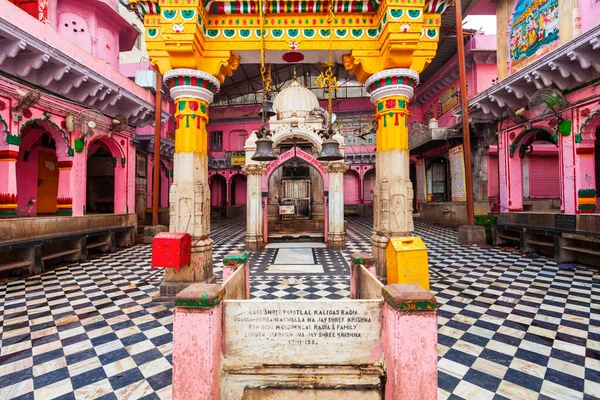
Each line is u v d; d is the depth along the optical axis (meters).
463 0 11.20
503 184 9.55
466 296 4.72
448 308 4.24
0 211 6.42
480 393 2.42
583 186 7.02
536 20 8.12
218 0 4.35
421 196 17.39
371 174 22.91
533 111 7.97
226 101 23.91
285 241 10.39
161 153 15.97
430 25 4.70
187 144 4.61
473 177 12.58
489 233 9.34
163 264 4.23
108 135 9.34
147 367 2.87
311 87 22.61
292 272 6.38
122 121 9.24
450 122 16.05
